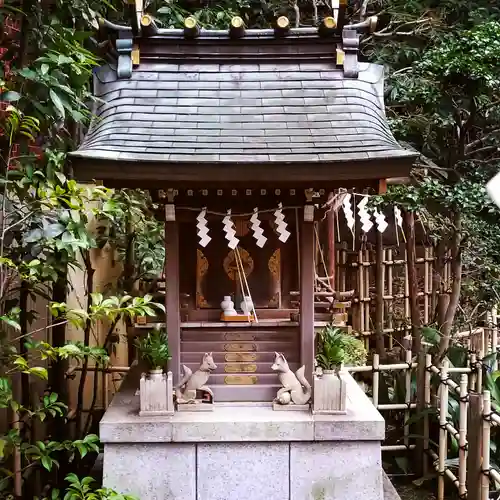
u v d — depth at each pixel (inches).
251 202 132.3
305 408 131.3
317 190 129.1
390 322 271.6
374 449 126.5
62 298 166.2
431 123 177.6
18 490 139.9
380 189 118.0
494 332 233.1
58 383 169.6
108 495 108.7
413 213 193.5
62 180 126.3
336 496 126.4
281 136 121.4
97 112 131.5
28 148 132.6
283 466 126.6
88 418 184.9
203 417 127.1
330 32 135.9
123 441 124.3
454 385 162.6
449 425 165.8
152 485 125.9
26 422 154.3
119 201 181.8
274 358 137.4
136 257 210.7
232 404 134.8
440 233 207.5
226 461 126.3
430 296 275.1
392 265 270.1
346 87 133.8
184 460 126.4
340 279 268.5
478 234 181.9
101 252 234.8
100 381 226.8
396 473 187.5
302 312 134.2
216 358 137.2
